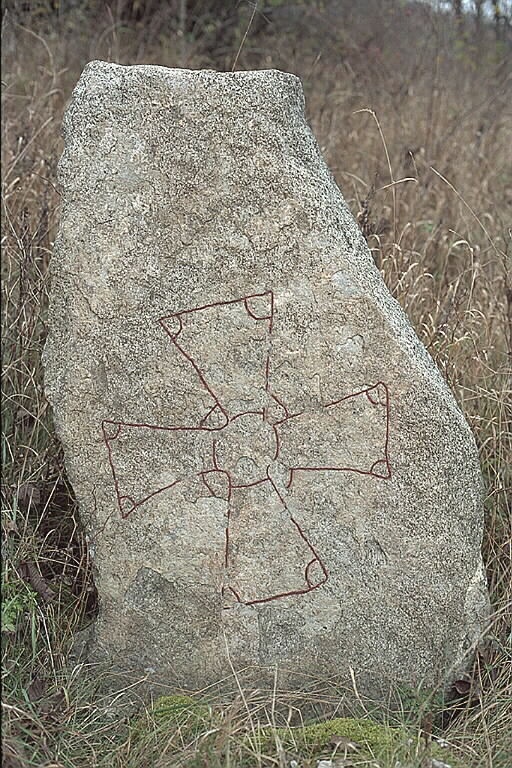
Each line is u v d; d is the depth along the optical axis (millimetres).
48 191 4262
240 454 3074
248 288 3029
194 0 7727
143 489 3096
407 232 4539
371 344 3033
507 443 3756
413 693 3109
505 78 6910
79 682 3113
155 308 3045
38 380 3805
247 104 2992
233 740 2881
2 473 3521
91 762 2943
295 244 3014
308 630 3105
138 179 3020
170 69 3020
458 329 3996
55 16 6992
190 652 3127
